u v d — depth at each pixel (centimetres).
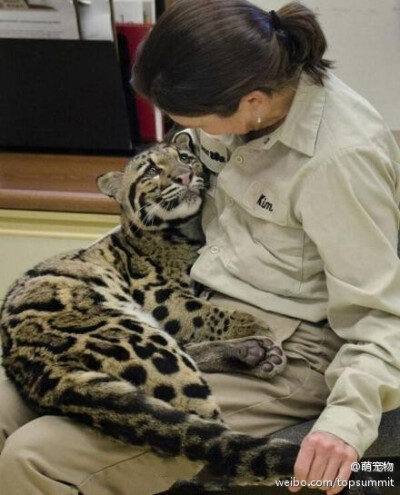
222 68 113
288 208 129
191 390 127
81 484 118
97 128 229
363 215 120
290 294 137
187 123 122
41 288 146
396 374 119
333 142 123
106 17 205
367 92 227
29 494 116
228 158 152
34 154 238
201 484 129
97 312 140
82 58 212
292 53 121
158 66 115
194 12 114
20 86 221
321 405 137
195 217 162
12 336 137
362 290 121
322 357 137
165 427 115
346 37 219
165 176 160
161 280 158
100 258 159
